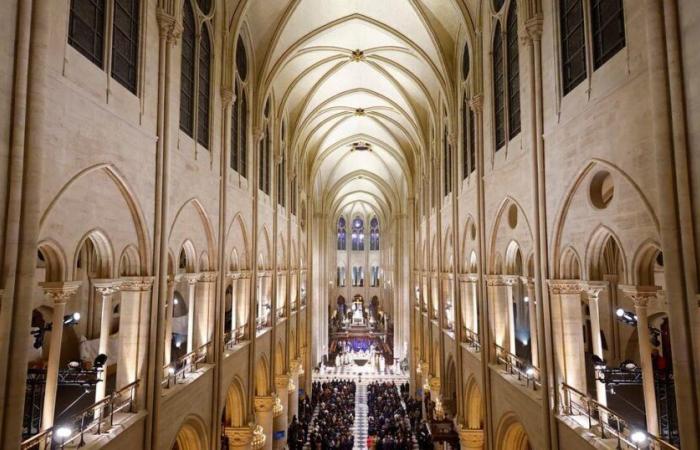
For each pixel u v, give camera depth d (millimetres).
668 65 6418
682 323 6102
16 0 6566
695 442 5887
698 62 5984
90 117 8430
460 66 20000
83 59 8305
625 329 19406
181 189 12750
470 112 18953
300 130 31062
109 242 9422
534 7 11711
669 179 6344
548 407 10617
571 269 10539
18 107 6453
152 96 11211
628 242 7859
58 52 7531
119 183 9711
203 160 14609
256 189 20719
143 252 10750
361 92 30219
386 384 40844
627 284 7988
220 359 15211
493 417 15164
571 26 10266
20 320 6355
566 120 10000
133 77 10508
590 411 9656
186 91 13648
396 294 48656
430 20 20281
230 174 17469
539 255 11281
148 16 11047
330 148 39969
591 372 17297
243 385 18625
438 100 25359
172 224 12125
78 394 14047
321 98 30531
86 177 8508
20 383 6324
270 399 22906
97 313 20969
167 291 12398
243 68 19938
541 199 11109
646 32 6863
